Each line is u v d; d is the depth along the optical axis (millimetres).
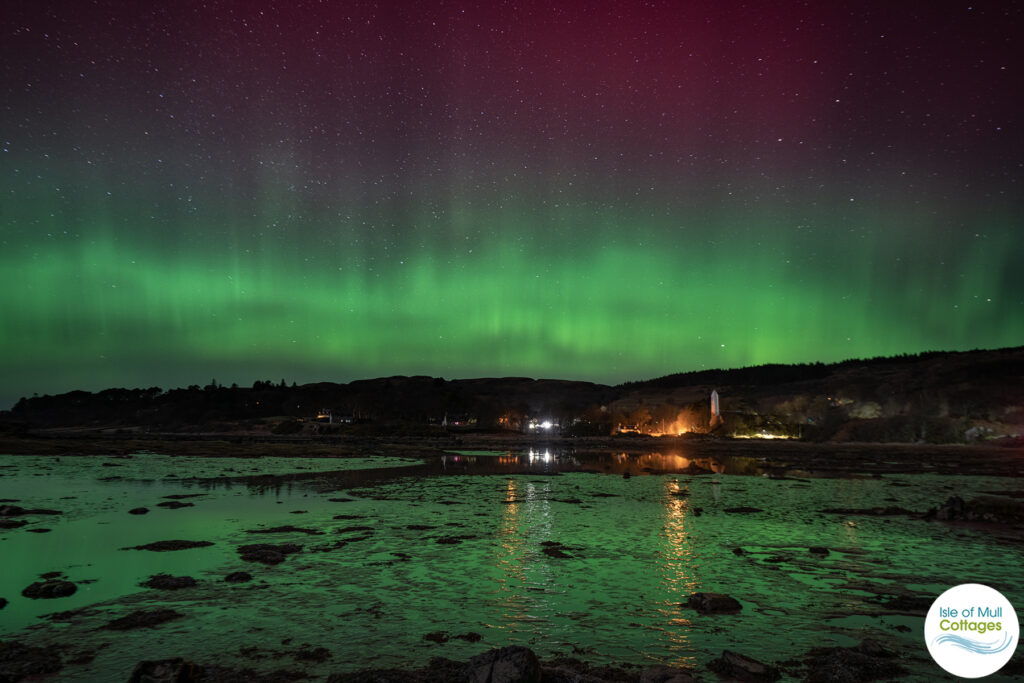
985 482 38531
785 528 20016
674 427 147625
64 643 9086
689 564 14742
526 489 31203
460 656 8773
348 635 9609
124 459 46562
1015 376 152250
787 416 155000
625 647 9266
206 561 14391
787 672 8336
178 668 7727
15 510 20422
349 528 19078
